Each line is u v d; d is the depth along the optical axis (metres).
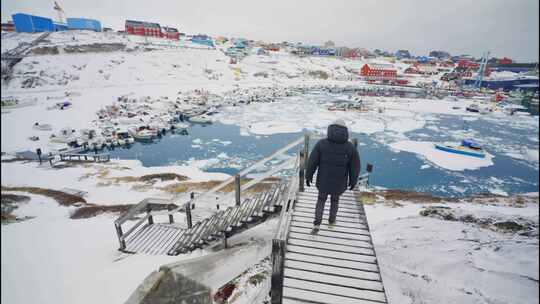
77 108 46.44
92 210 12.57
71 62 74.56
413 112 60.56
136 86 69.94
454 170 28.28
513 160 31.56
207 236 6.81
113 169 23.03
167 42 121.50
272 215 5.99
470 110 63.19
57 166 23.30
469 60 194.50
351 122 48.31
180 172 23.78
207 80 90.69
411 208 13.03
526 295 5.42
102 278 5.82
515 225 9.19
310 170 4.00
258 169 26.70
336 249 3.90
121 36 111.69
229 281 5.05
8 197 14.70
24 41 84.06
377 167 28.81
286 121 47.59
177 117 46.44
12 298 5.38
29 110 43.50
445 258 6.85
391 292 5.74
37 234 9.34
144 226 9.05
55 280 6.02
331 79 125.12
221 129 42.38
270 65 127.06
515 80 114.69
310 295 3.27
